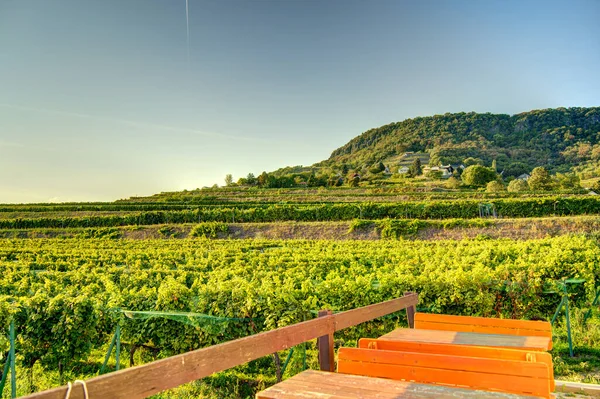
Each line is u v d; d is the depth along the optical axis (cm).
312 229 4884
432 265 1571
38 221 6009
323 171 16512
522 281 1164
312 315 1048
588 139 16875
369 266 2227
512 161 15525
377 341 500
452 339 550
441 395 343
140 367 286
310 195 8194
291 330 425
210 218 5684
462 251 2328
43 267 2797
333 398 336
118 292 1291
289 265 2258
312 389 358
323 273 1973
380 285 1165
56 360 1081
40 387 1048
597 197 4831
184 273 1920
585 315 1298
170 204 7225
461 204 5050
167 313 1091
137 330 1129
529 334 593
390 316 1134
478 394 343
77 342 1082
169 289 1155
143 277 1819
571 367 916
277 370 926
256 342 382
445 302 1145
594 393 698
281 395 343
